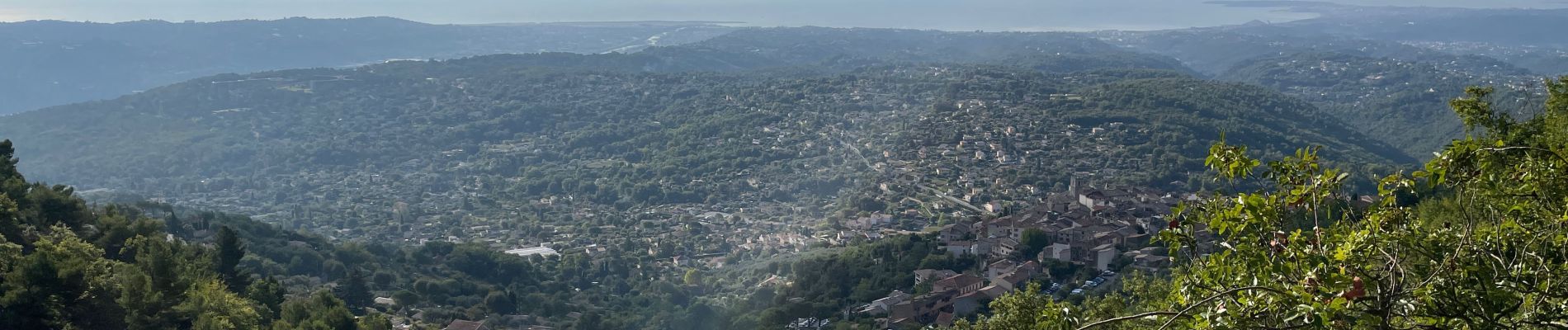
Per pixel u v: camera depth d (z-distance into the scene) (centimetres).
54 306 3152
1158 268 5625
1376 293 881
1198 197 1073
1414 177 1040
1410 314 870
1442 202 2473
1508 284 882
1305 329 858
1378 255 966
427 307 6419
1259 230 957
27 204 4497
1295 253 921
